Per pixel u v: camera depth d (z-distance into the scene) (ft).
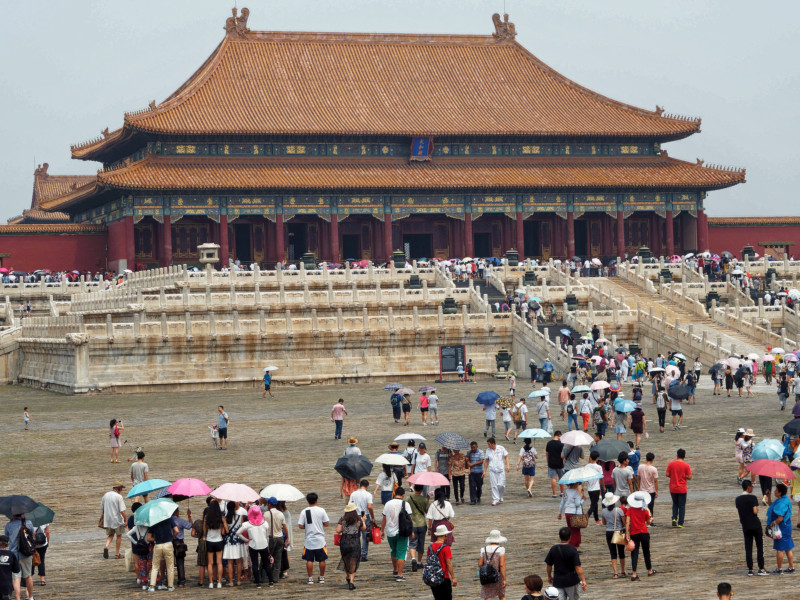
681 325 320.70
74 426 230.48
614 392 210.59
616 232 503.61
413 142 474.90
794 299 332.39
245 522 108.88
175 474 172.55
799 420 140.67
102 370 289.94
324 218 465.47
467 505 145.89
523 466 150.61
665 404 198.29
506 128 484.33
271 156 467.52
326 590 105.81
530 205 487.20
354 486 142.10
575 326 320.91
